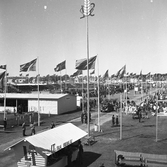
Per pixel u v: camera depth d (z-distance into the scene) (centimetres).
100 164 1875
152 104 5400
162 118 4362
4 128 3353
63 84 14538
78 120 4150
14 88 9406
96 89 10100
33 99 5166
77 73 4691
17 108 5206
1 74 3778
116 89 11119
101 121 4056
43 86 11212
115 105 5747
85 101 6325
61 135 1820
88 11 2634
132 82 14775
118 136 2895
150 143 2542
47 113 5003
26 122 3975
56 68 5009
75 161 1955
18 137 2875
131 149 2312
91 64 2986
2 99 5425
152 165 1620
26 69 3719
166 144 2492
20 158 1580
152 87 13100
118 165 1739
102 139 2745
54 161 1628
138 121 4034
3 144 2558
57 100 4916
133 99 7756
